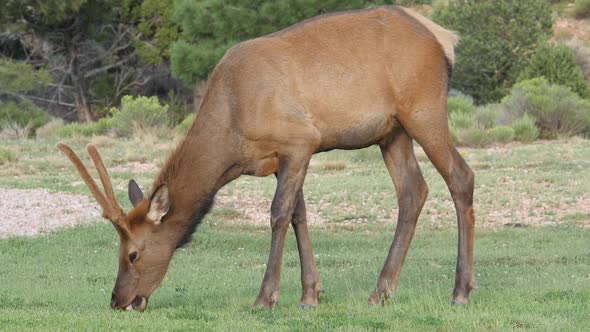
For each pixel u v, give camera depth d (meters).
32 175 68.81
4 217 50.69
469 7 110.69
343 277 33.97
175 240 26.34
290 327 23.17
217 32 98.94
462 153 74.50
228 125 25.97
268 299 26.16
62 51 130.25
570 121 86.25
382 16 26.98
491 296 27.64
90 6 121.00
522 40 106.94
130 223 25.75
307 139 25.67
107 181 25.56
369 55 26.39
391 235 46.28
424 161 69.81
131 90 132.38
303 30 26.55
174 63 100.44
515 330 22.75
